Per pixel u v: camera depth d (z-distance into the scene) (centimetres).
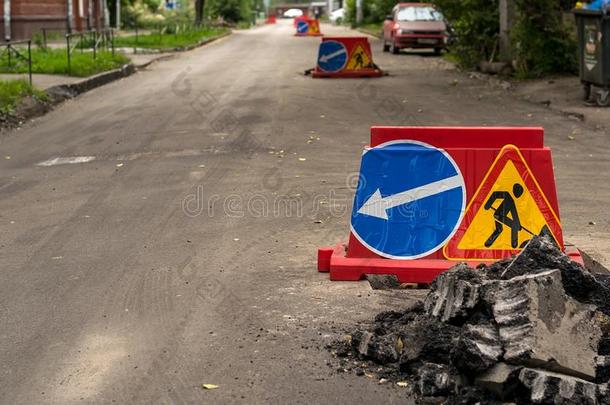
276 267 887
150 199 1220
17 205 1206
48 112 2270
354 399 579
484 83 2791
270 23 14925
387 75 3164
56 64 3077
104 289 823
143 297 797
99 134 1848
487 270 662
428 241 830
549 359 543
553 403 531
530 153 825
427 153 834
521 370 542
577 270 624
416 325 621
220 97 2473
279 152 1572
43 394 597
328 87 2736
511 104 2250
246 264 898
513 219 824
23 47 4231
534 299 565
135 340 692
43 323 735
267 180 1329
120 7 7781
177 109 2228
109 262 916
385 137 840
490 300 586
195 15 8750
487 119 1975
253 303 774
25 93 2300
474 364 552
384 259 833
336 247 881
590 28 2139
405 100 2364
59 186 1329
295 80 2998
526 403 544
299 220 1087
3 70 3003
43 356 663
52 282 848
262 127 1875
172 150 1619
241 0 10544
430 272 813
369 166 841
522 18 2792
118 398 589
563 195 1204
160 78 3206
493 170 826
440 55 4362
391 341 631
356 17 9250
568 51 2773
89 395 594
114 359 655
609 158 1491
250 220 1091
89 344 685
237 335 698
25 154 1642
